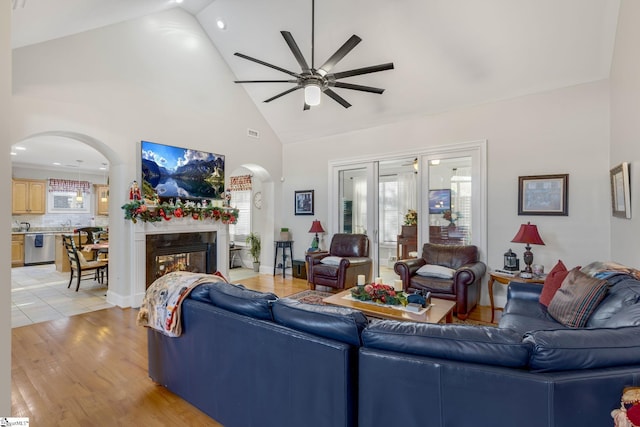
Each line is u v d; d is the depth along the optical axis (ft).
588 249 11.51
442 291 12.35
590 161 11.47
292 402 4.90
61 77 11.50
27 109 10.71
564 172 11.98
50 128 11.22
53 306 13.53
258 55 15.94
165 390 7.28
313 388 4.66
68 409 6.57
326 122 18.47
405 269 13.34
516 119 13.03
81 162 24.44
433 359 3.90
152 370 7.55
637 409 3.11
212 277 7.37
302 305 5.26
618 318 5.65
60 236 21.09
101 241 21.72
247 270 22.77
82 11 8.77
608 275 7.36
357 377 4.47
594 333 3.83
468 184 14.42
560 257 12.07
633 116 8.46
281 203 21.72
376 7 11.76
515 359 3.66
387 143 16.98
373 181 17.67
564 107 11.98
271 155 20.79
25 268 22.61
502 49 11.55
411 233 16.79
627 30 8.69
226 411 5.90
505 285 13.39
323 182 19.74
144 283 13.65
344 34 13.05
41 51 11.03
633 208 8.50
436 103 14.61
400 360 4.00
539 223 12.53
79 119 11.98
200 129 16.37
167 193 14.65
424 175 15.67
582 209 11.63
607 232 11.17
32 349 9.36
